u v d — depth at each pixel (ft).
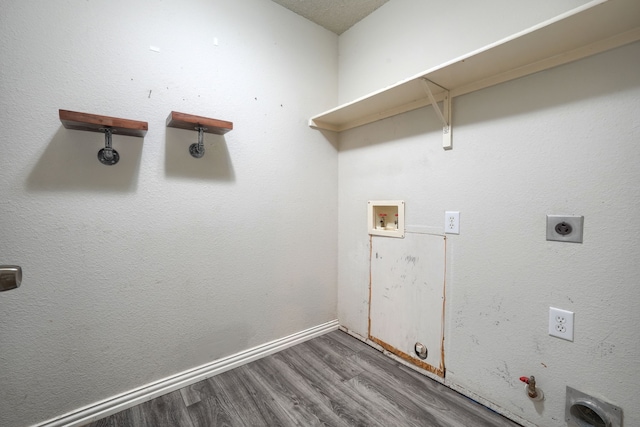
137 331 4.51
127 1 4.28
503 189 4.20
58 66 3.81
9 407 3.68
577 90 3.53
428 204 5.16
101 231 4.17
